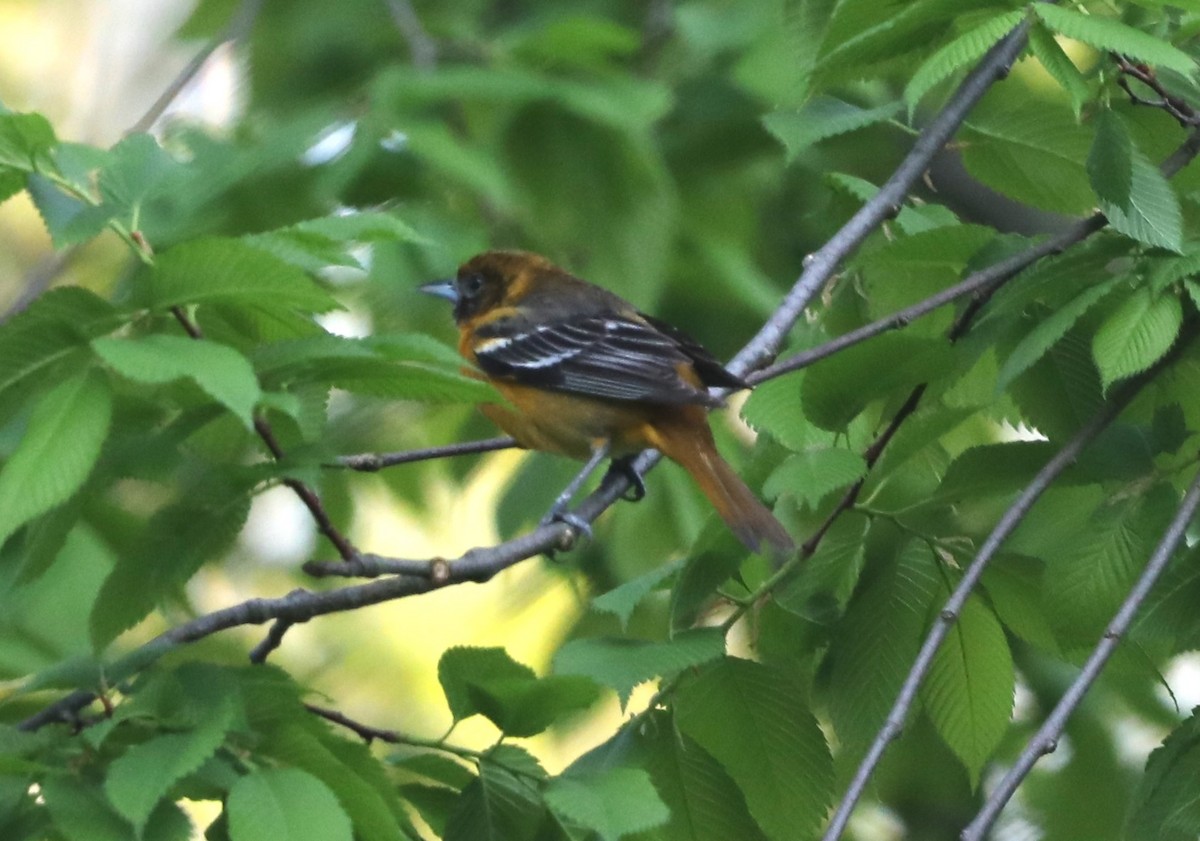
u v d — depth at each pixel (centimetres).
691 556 837
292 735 636
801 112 953
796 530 1050
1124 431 872
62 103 1944
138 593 684
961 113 937
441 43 1305
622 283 1271
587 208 1265
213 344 588
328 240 682
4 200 695
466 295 1252
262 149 1149
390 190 1267
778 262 1598
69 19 1967
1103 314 873
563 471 1322
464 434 1480
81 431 594
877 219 950
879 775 1265
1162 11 827
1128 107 927
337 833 589
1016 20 745
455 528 1884
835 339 926
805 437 890
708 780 794
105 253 1466
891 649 860
